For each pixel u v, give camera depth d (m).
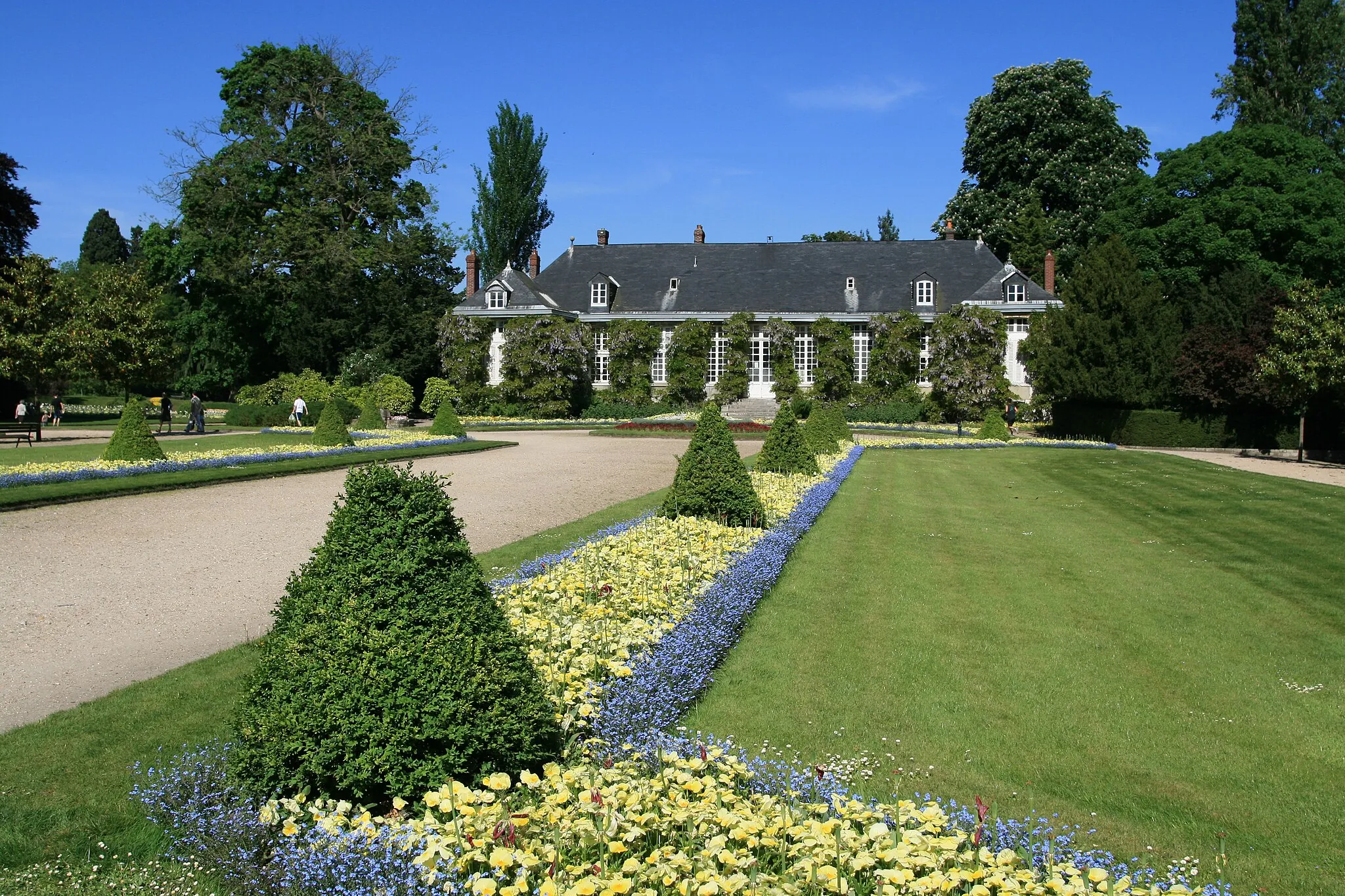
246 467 21.23
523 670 5.26
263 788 4.87
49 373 37.97
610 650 6.88
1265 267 36.97
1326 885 4.52
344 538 5.13
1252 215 37.56
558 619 7.52
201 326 52.50
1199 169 39.62
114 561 11.29
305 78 49.53
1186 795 5.52
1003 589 10.49
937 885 3.88
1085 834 4.98
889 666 7.72
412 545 5.13
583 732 5.70
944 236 53.06
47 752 5.61
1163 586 10.80
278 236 47.09
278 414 40.22
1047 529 14.79
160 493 17.36
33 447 27.12
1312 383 25.47
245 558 11.56
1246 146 39.22
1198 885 4.48
